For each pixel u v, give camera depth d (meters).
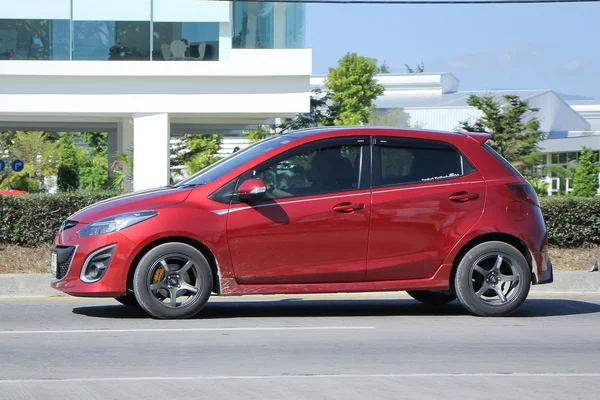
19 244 16.39
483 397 6.32
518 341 8.85
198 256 9.89
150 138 23.86
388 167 10.33
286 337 8.94
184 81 23.81
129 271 9.88
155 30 23.53
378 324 9.92
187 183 10.37
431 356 7.96
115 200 10.25
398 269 10.22
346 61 60.19
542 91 76.12
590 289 13.90
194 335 9.01
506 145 35.50
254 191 9.76
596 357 8.02
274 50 23.64
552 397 6.36
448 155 10.49
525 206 10.55
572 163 67.25
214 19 23.62
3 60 23.09
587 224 17.12
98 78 23.62
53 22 23.27
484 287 10.45
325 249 10.05
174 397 6.24
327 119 43.50
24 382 6.73
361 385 6.67
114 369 7.25
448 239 10.30
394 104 78.94
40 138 49.72
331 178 10.19
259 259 9.96
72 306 11.48
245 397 6.25
